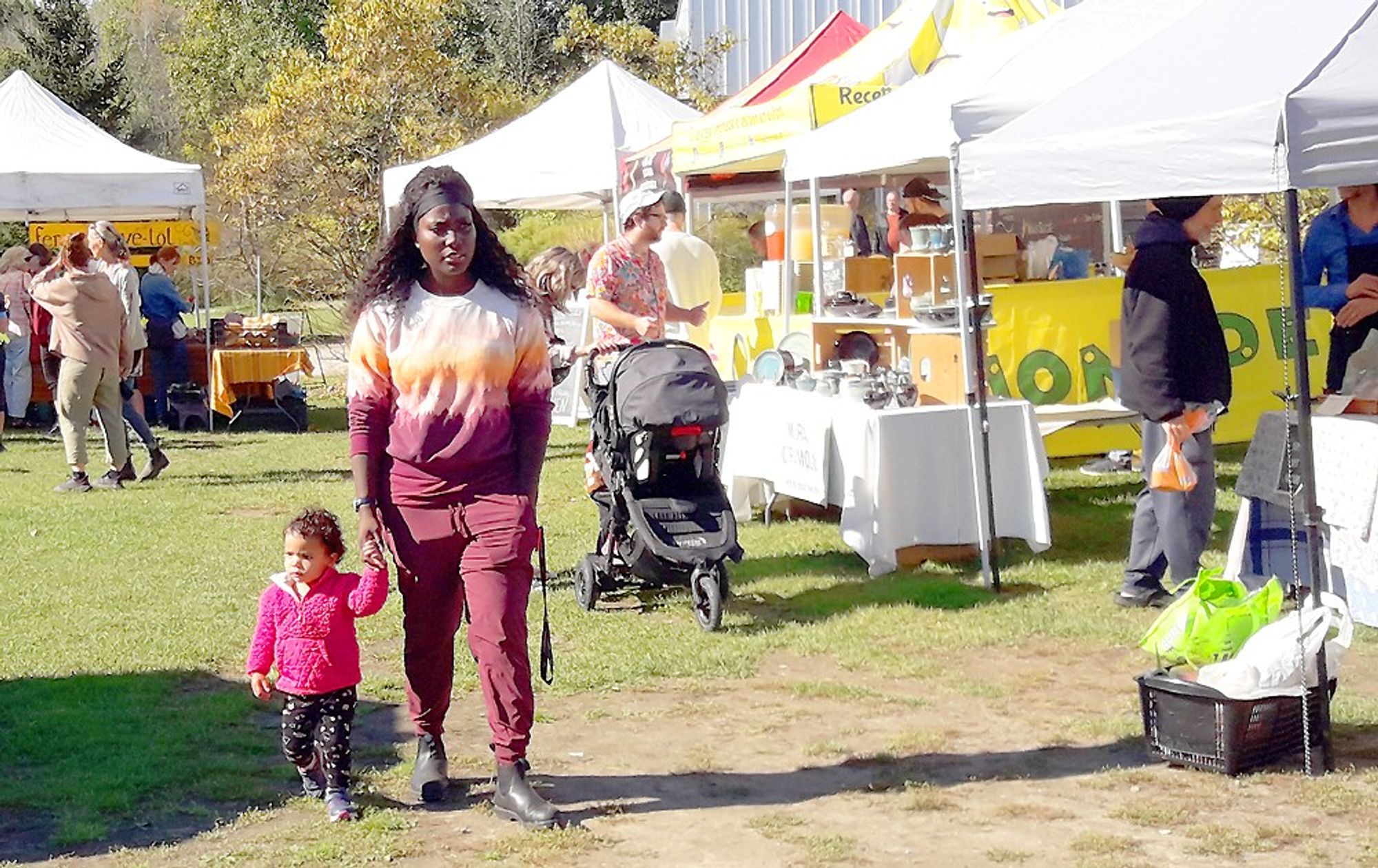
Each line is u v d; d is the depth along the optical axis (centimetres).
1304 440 528
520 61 4206
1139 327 724
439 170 488
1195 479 729
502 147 1588
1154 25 890
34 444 1619
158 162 1664
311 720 500
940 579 838
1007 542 934
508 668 487
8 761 564
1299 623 525
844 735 584
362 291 489
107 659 712
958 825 486
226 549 995
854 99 1103
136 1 5794
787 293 1192
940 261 989
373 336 486
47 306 1260
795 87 1277
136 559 962
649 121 1564
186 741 587
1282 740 528
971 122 801
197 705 637
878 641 718
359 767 552
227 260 3025
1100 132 616
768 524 1003
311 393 2181
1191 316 717
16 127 1662
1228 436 1200
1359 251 766
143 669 696
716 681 662
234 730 605
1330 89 524
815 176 983
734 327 1312
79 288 1252
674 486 768
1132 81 661
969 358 841
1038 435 855
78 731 598
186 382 1773
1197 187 564
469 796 521
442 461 484
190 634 761
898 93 954
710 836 480
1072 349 1155
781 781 533
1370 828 471
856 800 511
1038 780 527
